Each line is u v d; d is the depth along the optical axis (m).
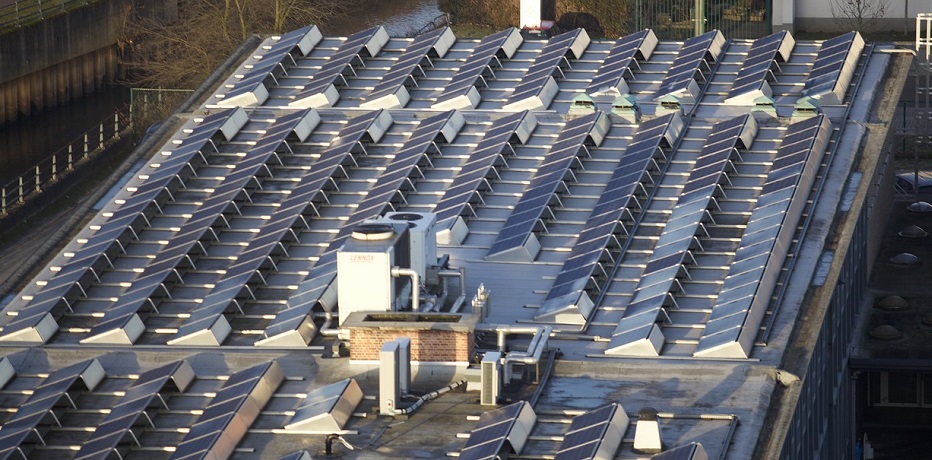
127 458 116.00
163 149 180.25
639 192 159.50
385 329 126.56
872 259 195.25
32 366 135.00
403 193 164.25
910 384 175.00
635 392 122.31
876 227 197.75
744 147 167.50
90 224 164.12
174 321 142.12
